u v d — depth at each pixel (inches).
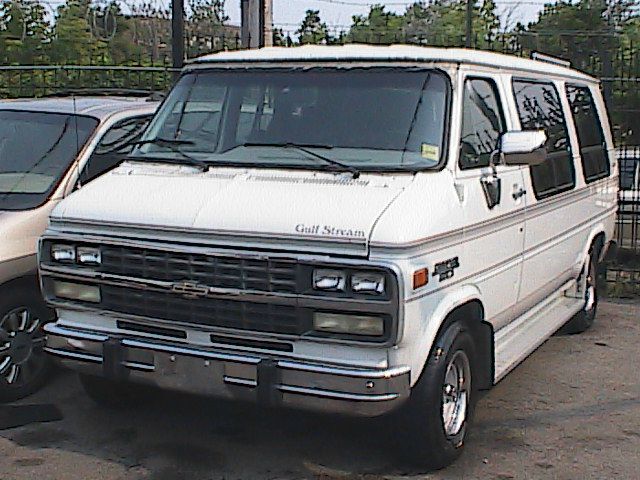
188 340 195.8
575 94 315.6
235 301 187.2
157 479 202.1
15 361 247.9
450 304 196.5
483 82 231.5
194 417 239.9
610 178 347.9
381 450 219.5
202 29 855.1
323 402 183.6
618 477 208.5
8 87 492.7
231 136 220.7
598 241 340.5
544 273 269.6
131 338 201.8
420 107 209.2
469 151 214.2
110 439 224.7
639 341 329.4
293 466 209.9
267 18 413.4
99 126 273.4
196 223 190.2
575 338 333.4
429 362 197.3
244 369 188.2
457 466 212.4
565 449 224.5
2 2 879.7
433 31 1487.5
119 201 203.5
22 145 269.7
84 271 202.8
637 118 439.2
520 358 242.7
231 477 203.8
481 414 248.8
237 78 228.1
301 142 211.3
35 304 250.4
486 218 214.5
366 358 181.9
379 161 202.2
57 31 861.2
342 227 179.8
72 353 208.1
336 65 220.4
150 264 194.9
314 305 180.2
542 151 218.1
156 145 225.0
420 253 183.5
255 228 184.9
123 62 775.1
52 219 207.9
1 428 230.5
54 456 214.1
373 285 176.6
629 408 255.6
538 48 1128.8
